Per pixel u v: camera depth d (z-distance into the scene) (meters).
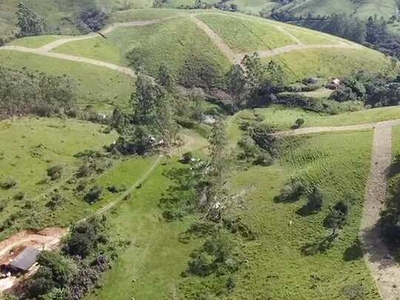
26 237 92.44
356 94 176.38
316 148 120.88
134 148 126.25
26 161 111.88
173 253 93.50
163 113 134.00
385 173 103.50
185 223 102.06
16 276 84.06
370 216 94.81
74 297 81.56
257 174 118.44
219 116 159.50
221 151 124.44
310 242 91.62
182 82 194.38
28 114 140.88
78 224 92.88
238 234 98.12
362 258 84.31
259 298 79.12
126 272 88.31
